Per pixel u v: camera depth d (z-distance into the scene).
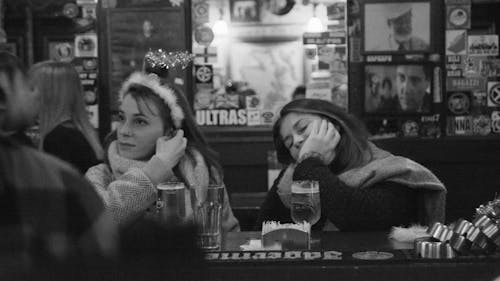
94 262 0.46
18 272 0.45
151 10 4.50
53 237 0.47
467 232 1.42
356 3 4.58
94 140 2.45
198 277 0.47
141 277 0.46
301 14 4.53
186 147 2.04
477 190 4.56
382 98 4.60
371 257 1.32
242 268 1.18
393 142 4.54
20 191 0.52
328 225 2.04
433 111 4.61
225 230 2.09
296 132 2.04
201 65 4.56
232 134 4.58
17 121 0.73
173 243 0.47
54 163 0.60
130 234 0.47
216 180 2.10
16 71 0.79
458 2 4.57
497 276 1.22
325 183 1.89
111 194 1.71
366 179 1.98
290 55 4.56
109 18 4.51
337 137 2.01
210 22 4.55
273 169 3.82
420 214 2.00
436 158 4.56
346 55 4.55
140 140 1.90
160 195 1.71
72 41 4.53
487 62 4.60
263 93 4.58
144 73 2.03
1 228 0.47
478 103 4.59
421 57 4.61
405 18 4.58
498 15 4.56
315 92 4.57
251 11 4.54
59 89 2.35
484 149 4.55
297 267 1.21
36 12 4.48
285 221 2.13
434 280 1.22
